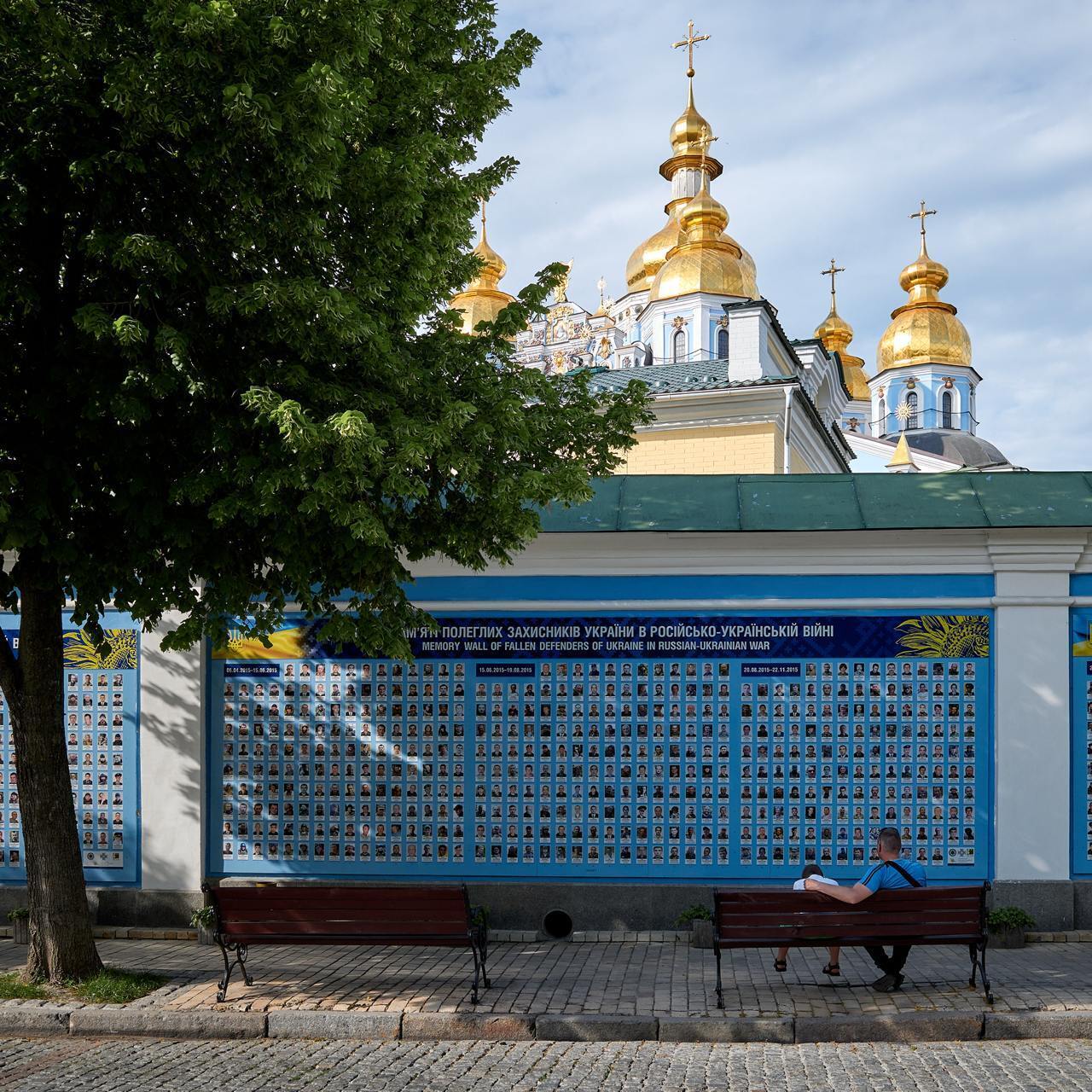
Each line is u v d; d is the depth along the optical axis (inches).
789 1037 303.9
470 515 351.6
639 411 401.4
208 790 447.5
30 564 335.3
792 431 868.6
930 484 458.6
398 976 357.7
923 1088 262.5
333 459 302.7
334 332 301.7
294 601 447.5
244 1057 293.4
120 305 308.0
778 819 433.4
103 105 293.1
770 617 437.4
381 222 322.7
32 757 348.2
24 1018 319.0
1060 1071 274.1
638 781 437.4
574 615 442.3
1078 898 415.8
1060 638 423.2
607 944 409.1
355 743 446.0
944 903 324.2
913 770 430.3
